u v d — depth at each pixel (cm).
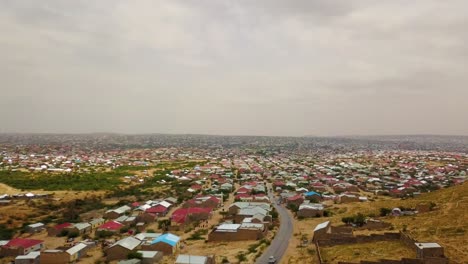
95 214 16262
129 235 12938
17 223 14575
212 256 9375
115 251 10369
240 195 19838
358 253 9088
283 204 18225
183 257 9206
